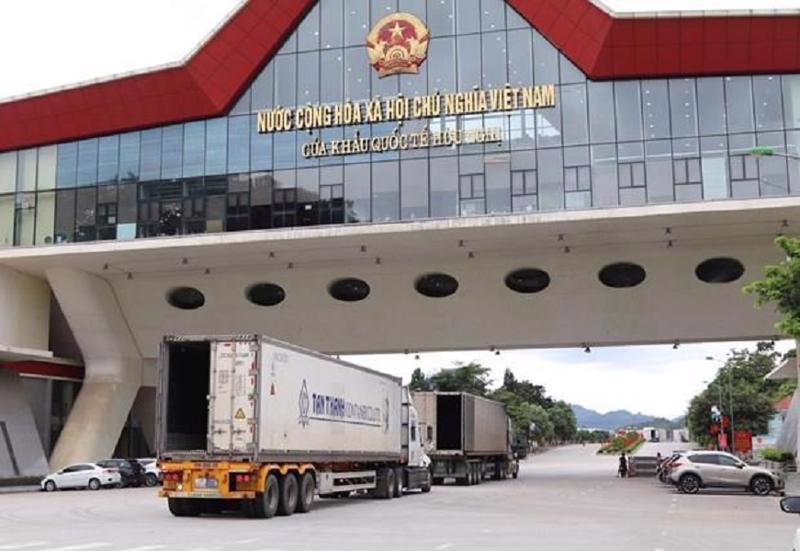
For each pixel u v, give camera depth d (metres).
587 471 64.62
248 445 21.11
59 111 43.09
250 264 43.94
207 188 41.69
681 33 36.78
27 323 46.38
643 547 15.78
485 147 39.06
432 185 39.28
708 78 37.88
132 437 54.03
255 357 21.36
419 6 40.69
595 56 37.72
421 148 39.66
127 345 48.78
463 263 42.44
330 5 41.62
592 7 37.12
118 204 42.78
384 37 40.72
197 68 40.84
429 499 30.92
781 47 36.66
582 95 38.62
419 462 34.59
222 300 46.19
